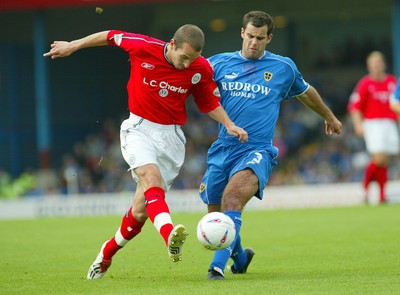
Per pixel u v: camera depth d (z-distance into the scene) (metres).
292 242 42.41
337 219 55.22
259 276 29.67
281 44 115.31
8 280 29.91
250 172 28.86
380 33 115.56
